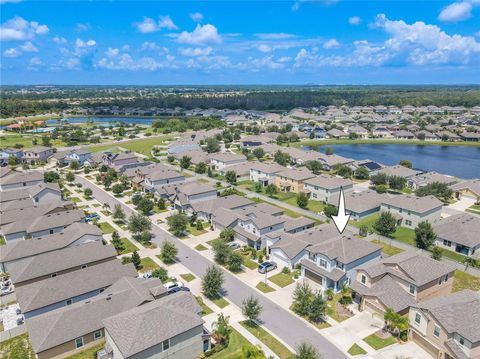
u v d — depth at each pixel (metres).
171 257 58.53
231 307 46.78
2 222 68.88
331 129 199.38
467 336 34.88
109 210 84.50
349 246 52.94
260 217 66.75
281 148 143.12
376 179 103.19
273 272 55.91
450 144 175.50
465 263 58.06
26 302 43.53
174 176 98.81
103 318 40.03
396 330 41.50
